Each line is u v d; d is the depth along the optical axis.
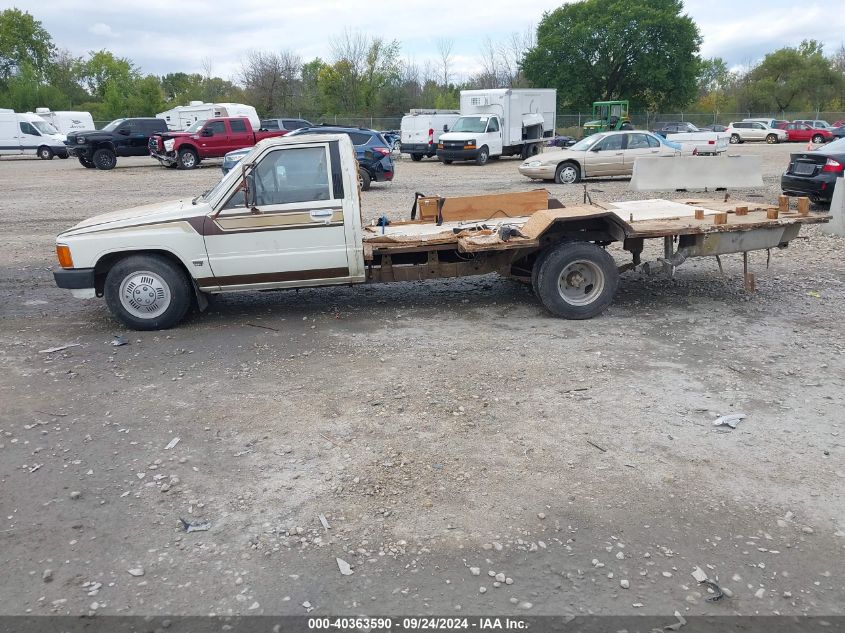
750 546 3.58
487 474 4.26
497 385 5.60
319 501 4.01
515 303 8.05
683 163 16.12
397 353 6.39
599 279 7.30
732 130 50.47
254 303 8.26
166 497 4.08
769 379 5.66
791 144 47.62
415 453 4.52
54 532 3.77
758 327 7.03
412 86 71.12
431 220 8.55
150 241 6.91
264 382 5.76
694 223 7.55
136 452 4.61
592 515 3.84
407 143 32.69
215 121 29.27
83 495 4.11
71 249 6.94
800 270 9.52
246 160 6.96
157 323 7.17
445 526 3.76
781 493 4.04
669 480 4.17
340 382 5.71
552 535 3.68
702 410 5.09
